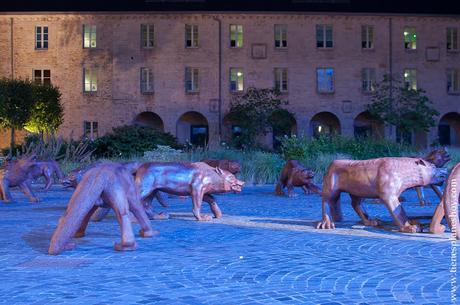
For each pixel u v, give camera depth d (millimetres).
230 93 45656
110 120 45625
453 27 46844
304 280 6359
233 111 43844
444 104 46656
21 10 45875
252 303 5406
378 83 44844
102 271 6891
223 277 6531
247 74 45750
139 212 9523
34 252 8258
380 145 27422
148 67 45656
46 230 10688
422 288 5926
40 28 46094
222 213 13461
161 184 11844
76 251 8289
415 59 46469
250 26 45781
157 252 8188
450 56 46750
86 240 9312
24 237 9789
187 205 15664
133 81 45656
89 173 8508
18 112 41094
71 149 25797
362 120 47250
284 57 45875
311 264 7254
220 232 10203
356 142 27516
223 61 45625
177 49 45625
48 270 6969
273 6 46156
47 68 45938
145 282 6301
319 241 9109
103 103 45656
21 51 45969
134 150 30344
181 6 45969
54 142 25953
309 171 18141
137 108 45625
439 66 46656
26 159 16656
